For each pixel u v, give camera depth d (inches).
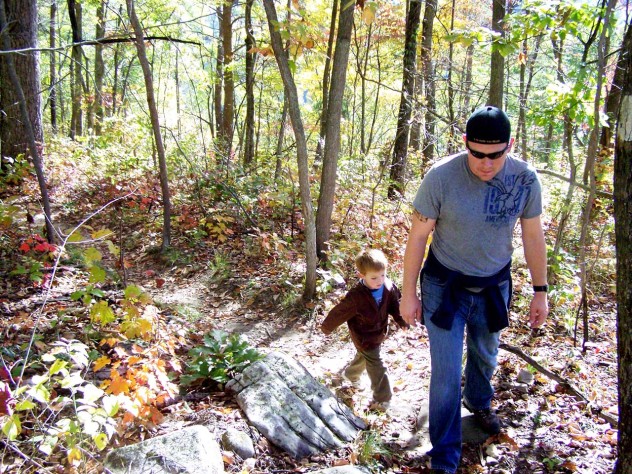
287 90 204.2
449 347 106.8
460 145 379.6
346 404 145.5
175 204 348.2
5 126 398.6
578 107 196.7
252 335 201.5
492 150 94.2
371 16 176.6
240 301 230.2
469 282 108.8
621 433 84.8
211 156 432.5
